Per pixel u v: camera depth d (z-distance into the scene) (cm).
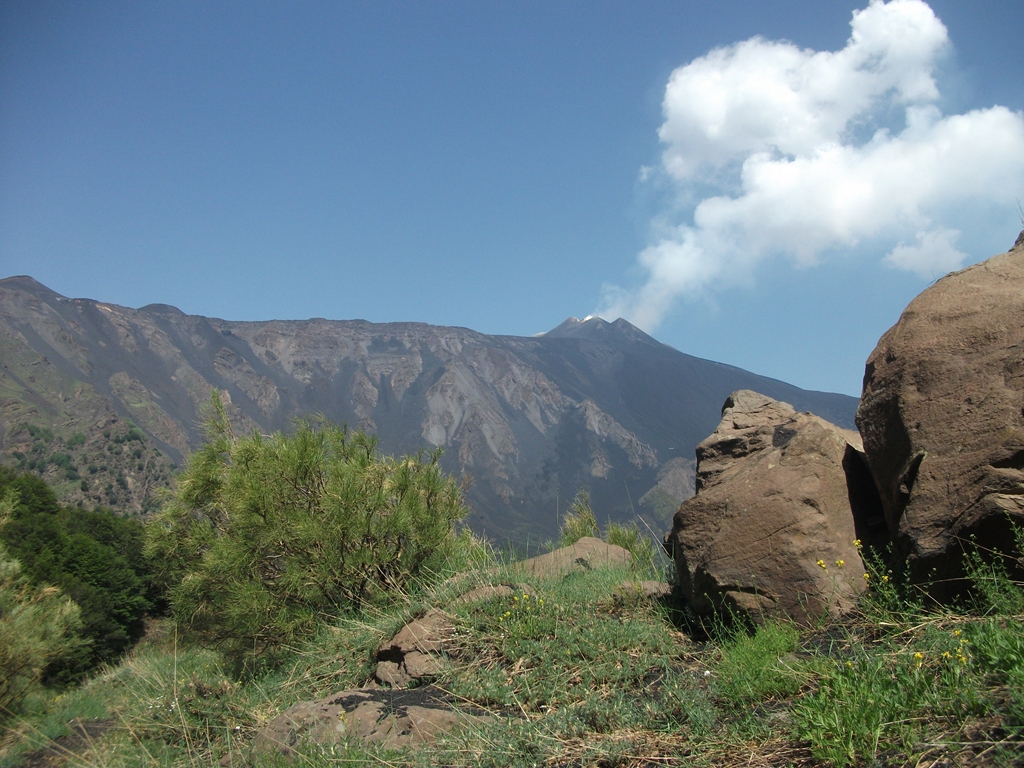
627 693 514
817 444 609
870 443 572
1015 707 316
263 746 520
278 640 855
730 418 746
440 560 927
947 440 505
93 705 959
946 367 534
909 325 581
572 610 662
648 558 913
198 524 1017
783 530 570
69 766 681
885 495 554
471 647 630
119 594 2806
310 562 885
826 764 342
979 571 452
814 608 539
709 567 590
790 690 433
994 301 547
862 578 547
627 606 681
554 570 821
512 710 520
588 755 414
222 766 543
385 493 926
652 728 443
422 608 729
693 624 625
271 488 911
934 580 484
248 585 860
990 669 359
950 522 478
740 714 428
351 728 507
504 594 701
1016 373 498
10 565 1207
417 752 453
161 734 660
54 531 3044
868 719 345
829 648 482
